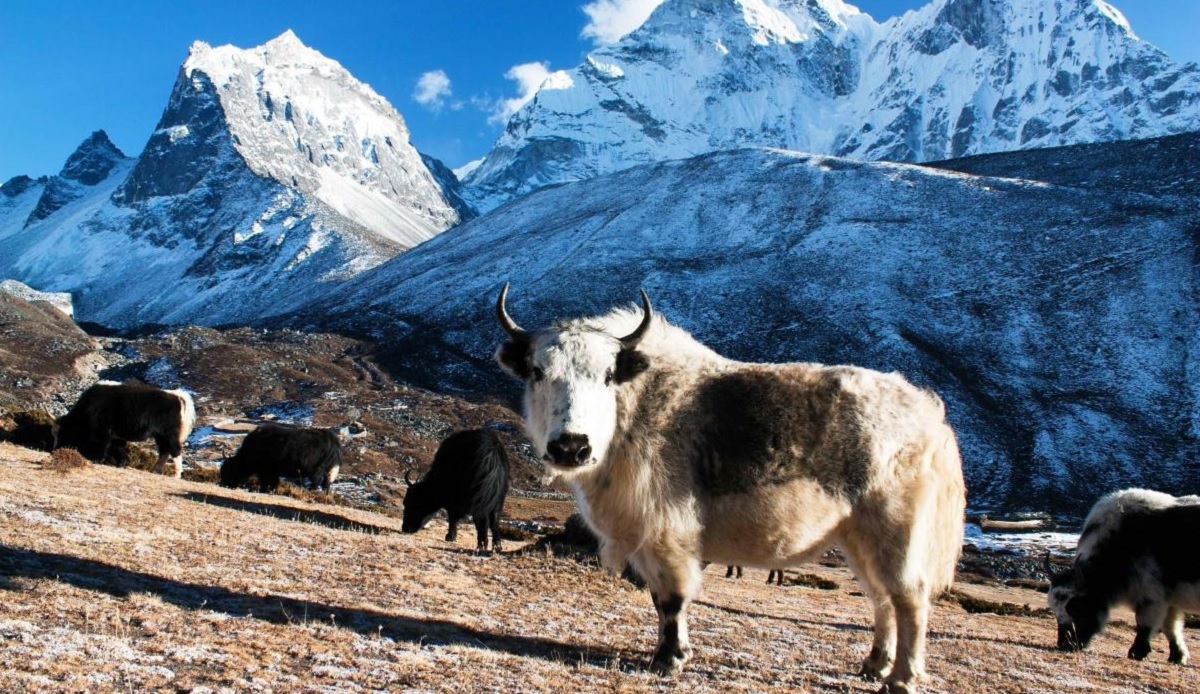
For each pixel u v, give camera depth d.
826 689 6.66
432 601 8.02
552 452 6.12
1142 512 11.64
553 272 157.50
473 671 5.78
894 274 135.88
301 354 119.81
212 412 90.00
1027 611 21.69
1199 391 102.44
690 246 160.38
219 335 126.56
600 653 7.00
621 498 6.50
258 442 20.53
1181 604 11.30
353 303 174.88
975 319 122.38
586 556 12.63
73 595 6.09
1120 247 130.38
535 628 7.65
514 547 16.39
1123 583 11.62
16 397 89.44
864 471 6.53
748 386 6.68
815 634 10.08
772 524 6.47
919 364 112.50
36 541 7.57
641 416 6.54
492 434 14.94
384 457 75.25
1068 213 142.88
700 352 6.99
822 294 133.75
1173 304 116.88
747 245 155.75
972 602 21.62
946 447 6.85
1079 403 103.12
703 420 6.55
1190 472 88.38
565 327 6.60
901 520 6.54
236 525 10.58
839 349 118.56
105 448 18.12
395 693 5.09
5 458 13.96
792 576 23.31
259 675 5.06
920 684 7.28
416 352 131.12
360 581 8.38
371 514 19.58
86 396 18.23
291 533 10.75
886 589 6.57
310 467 20.95
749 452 6.46
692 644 7.80
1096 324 116.50
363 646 5.97
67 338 109.88
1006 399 105.50
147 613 5.95
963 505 7.02
